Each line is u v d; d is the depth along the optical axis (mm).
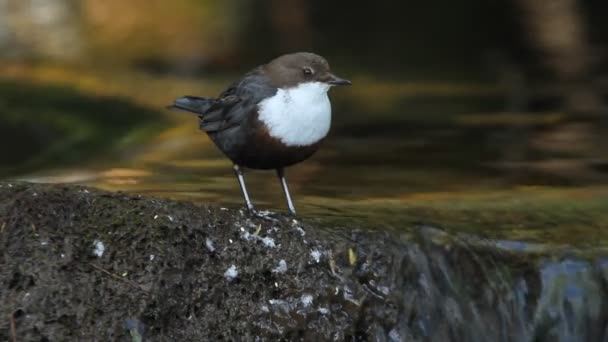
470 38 26359
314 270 8055
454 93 20500
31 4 25422
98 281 7297
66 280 7223
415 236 9227
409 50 25500
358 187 12047
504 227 10289
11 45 23016
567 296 9602
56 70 21422
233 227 7965
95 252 7430
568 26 26594
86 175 12555
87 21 25438
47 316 7047
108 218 7633
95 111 17609
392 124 17281
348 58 24641
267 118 8617
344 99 19906
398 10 28422
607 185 12539
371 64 23906
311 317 7949
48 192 7672
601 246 9984
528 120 17531
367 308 8297
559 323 9555
